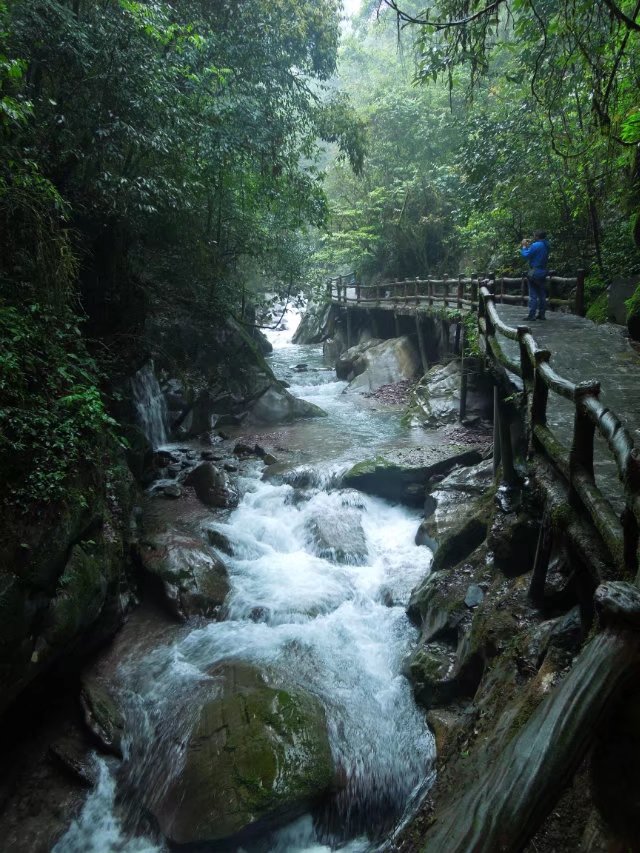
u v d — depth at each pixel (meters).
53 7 6.80
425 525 8.27
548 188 12.19
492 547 6.00
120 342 10.34
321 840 4.70
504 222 14.21
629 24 5.17
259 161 13.54
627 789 1.29
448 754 4.36
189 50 9.87
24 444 5.22
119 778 5.14
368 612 7.07
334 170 24.55
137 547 7.61
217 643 6.49
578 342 8.12
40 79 7.55
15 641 4.72
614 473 4.49
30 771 5.18
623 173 9.90
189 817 4.55
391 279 24.75
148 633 6.73
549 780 1.18
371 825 4.77
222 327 14.50
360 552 8.20
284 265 17.92
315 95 14.68
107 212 8.39
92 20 7.65
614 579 2.95
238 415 13.86
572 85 7.52
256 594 7.32
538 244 9.85
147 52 7.71
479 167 13.10
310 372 21.09
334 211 23.42
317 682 5.87
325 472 10.09
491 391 12.38
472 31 5.85
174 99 8.56
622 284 9.66
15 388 5.45
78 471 5.91
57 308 6.73
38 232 6.38
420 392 13.81
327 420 14.08
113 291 9.84
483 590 5.92
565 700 1.28
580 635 3.89
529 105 11.44
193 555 7.57
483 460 9.39
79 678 6.01
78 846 4.63
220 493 9.68
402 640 6.51
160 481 10.50
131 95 7.65
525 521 5.76
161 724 5.41
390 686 5.88
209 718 5.28
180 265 13.72
